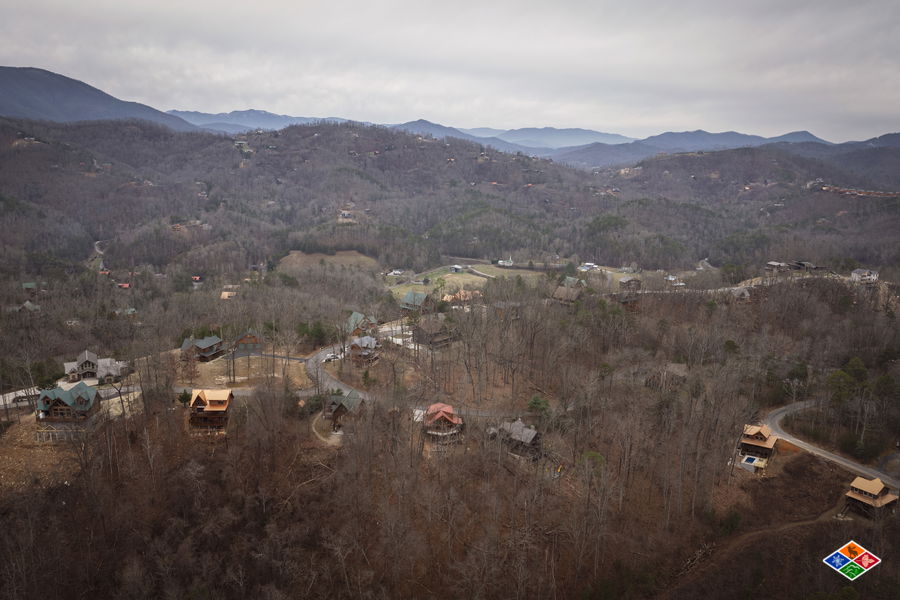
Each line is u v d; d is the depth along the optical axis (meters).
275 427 115.06
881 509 114.56
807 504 119.94
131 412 124.00
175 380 142.50
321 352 170.12
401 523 96.50
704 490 117.19
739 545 109.88
